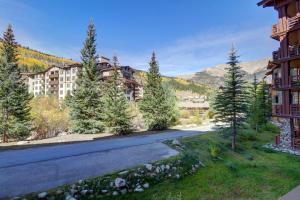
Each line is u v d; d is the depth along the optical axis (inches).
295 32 836.6
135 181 416.5
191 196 403.2
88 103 995.3
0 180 369.7
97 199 353.7
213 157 623.5
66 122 1080.2
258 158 682.2
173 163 503.5
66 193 341.4
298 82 788.0
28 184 355.6
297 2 806.5
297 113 792.3
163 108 1149.1
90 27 1080.2
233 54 780.0
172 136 889.5
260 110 1186.0
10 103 920.9
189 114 1834.4
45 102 1453.0
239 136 927.7
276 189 450.0
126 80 2281.0
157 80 1190.3
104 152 577.3
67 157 519.5
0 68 966.4
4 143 695.1
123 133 945.5
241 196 418.9
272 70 1230.3
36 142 718.5
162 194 397.4
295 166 601.0
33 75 3393.2
